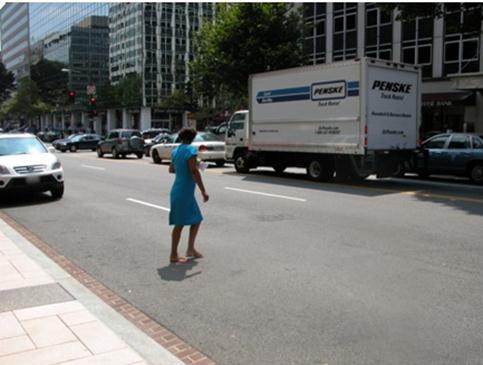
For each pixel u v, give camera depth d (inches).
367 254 286.7
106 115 3545.8
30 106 3590.1
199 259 283.4
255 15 1153.4
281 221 383.6
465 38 1242.0
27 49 5310.0
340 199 490.0
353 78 579.8
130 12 3447.3
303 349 170.9
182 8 3425.2
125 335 180.9
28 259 280.2
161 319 199.8
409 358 163.0
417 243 309.9
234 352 170.1
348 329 185.8
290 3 1360.7
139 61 3353.8
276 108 687.7
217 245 313.3
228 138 794.8
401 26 1363.2
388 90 589.6
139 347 171.0
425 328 185.3
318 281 240.7
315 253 290.7
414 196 509.7
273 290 229.8
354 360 162.2
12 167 489.1
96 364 154.0
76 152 1690.5
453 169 660.7
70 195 553.6
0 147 528.7
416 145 619.5
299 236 333.1
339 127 600.4
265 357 165.9
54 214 440.8
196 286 238.4
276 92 686.5
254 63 1136.8
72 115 4035.4
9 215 442.6
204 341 179.0
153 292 231.6
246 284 239.0
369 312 201.3
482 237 324.5
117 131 1248.8
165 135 1305.4
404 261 271.6
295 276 249.1
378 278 243.1
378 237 326.6
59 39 4384.8
